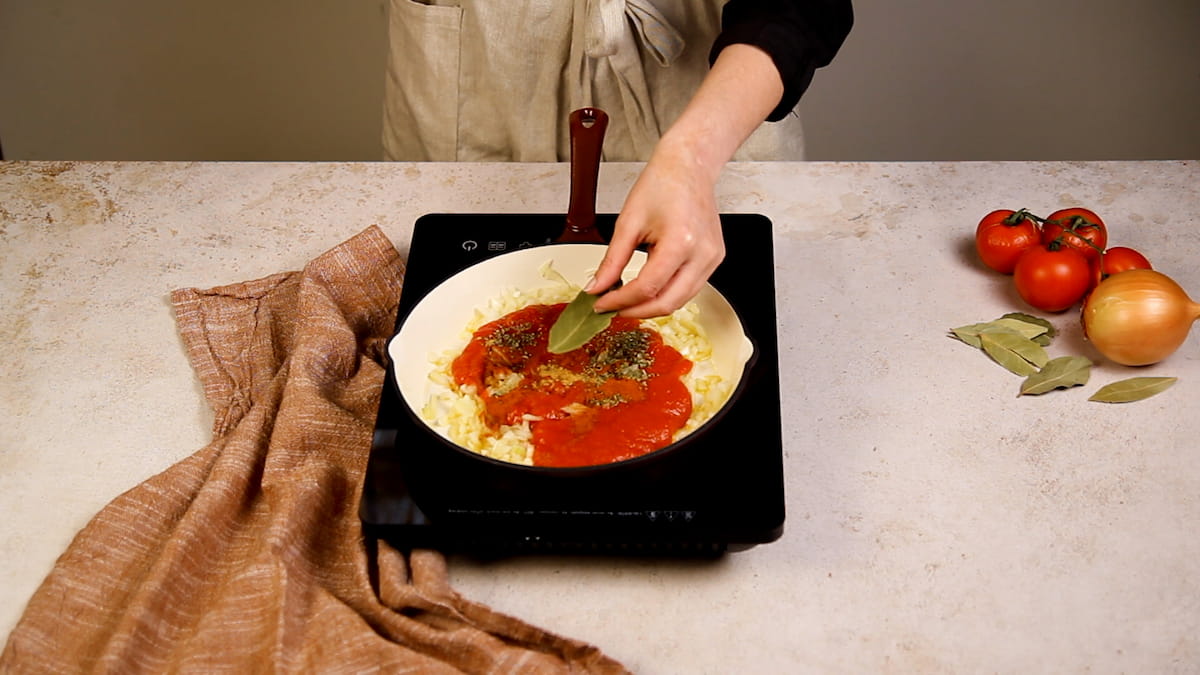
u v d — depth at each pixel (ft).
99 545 3.31
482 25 4.88
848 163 4.78
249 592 3.09
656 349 3.48
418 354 3.53
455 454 3.28
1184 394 3.73
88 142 9.11
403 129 5.48
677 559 3.31
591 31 4.54
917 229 4.43
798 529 3.37
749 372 3.21
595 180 3.72
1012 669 3.02
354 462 3.50
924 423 3.67
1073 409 3.70
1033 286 3.93
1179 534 3.32
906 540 3.33
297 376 3.65
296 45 8.75
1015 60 8.38
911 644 3.08
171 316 4.24
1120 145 8.44
